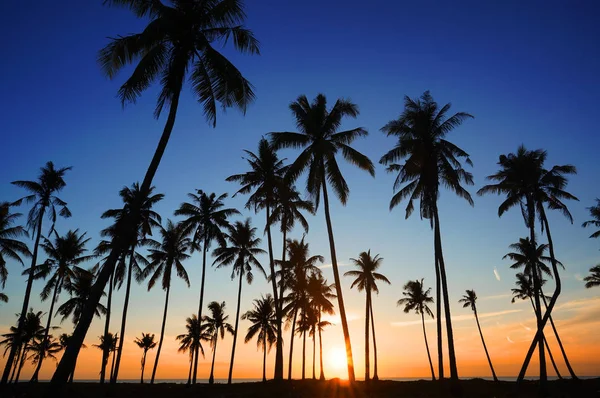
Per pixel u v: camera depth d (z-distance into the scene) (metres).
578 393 31.69
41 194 37.09
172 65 16.50
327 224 25.08
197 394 33.22
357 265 50.34
